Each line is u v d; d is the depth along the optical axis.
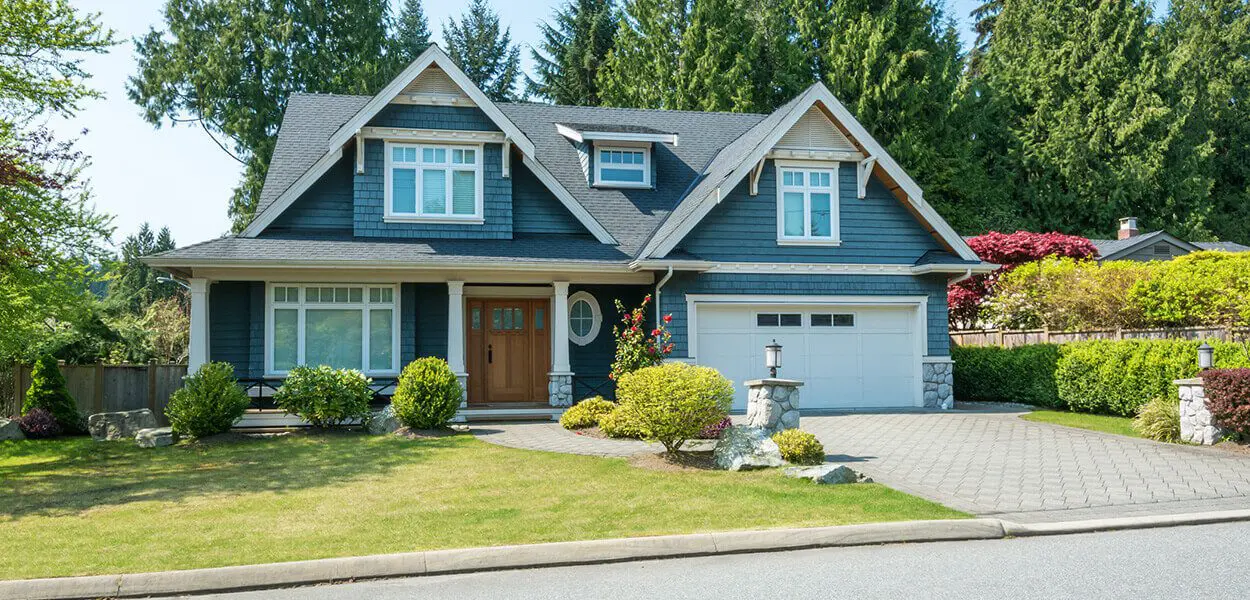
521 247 17.64
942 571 6.50
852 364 18.91
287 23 33.69
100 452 13.59
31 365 18.75
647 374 11.12
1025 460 11.42
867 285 18.86
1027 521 8.03
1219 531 7.75
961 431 14.49
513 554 6.93
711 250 18.12
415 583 6.50
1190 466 10.80
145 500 9.52
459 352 16.80
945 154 35.31
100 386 18.56
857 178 18.97
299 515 8.54
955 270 18.58
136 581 6.37
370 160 17.47
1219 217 43.25
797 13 37.09
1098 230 38.69
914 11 35.38
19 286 15.79
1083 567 6.55
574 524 7.95
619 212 19.30
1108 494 9.20
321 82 34.78
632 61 38.78
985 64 43.91
